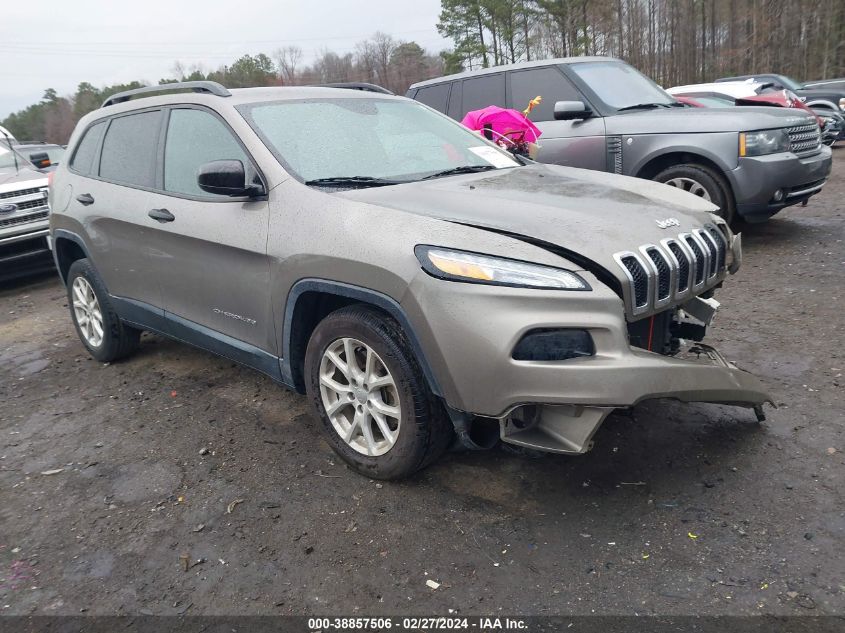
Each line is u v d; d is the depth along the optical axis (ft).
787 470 9.86
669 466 10.21
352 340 9.95
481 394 8.52
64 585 8.61
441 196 10.35
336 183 11.05
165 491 10.66
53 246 16.67
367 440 10.19
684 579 7.89
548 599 7.75
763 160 20.45
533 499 9.65
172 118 13.25
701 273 10.18
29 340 19.63
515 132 21.22
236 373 15.43
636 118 22.49
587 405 8.21
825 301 16.81
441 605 7.80
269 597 8.14
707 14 143.64
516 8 150.82
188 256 12.34
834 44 127.85
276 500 10.13
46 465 11.82
